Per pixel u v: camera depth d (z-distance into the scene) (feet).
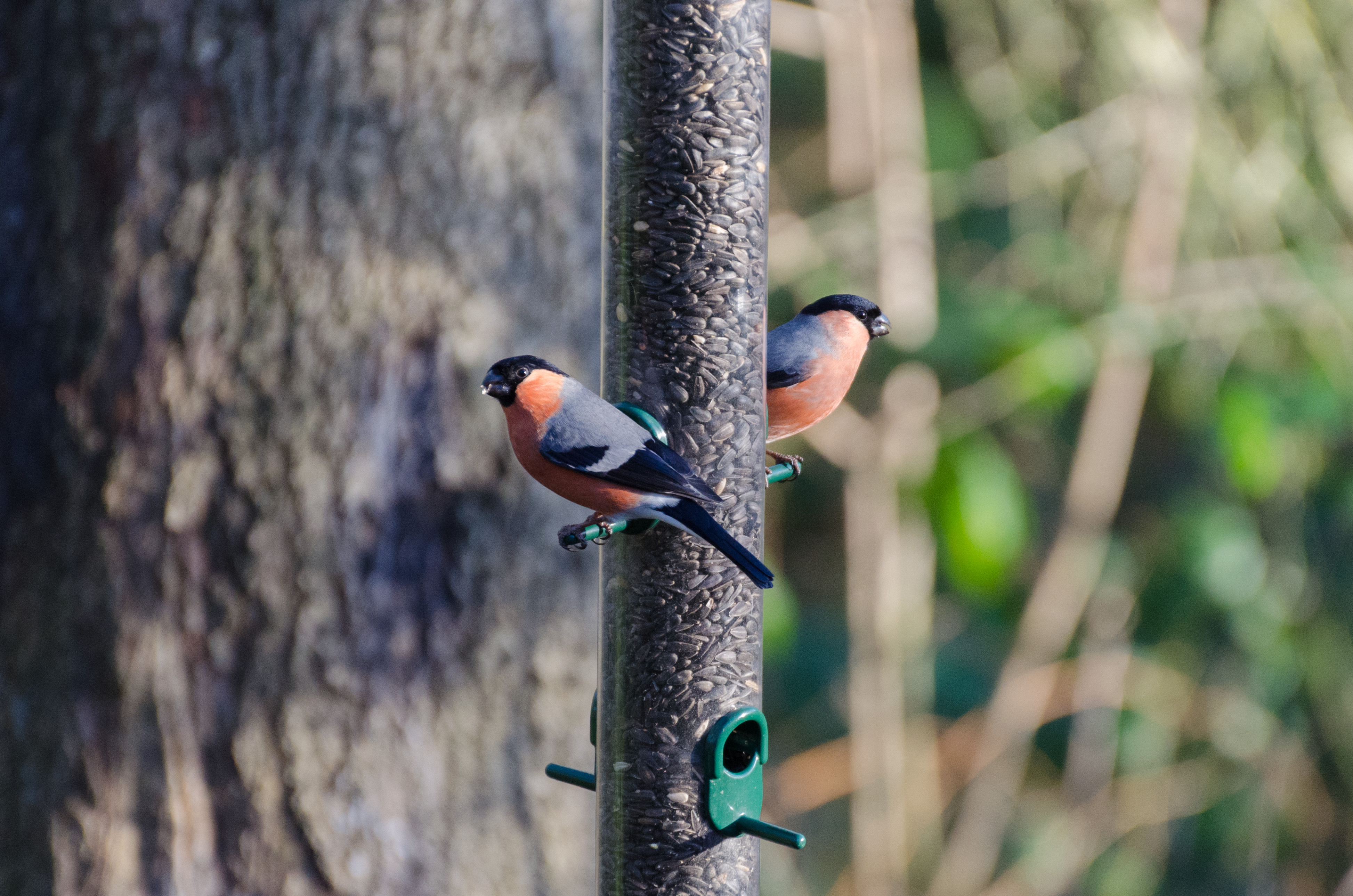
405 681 32.78
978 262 60.44
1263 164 52.44
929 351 50.44
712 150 27.76
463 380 32.96
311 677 32.37
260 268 32.68
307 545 32.40
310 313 32.63
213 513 32.58
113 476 32.78
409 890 32.42
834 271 52.85
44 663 33.22
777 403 30.40
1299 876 56.75
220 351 32.65
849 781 56.75
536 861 33.22
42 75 34.04
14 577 33.76
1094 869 58.03
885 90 53.11
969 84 56.59
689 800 26.76
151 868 32.37
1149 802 57.82
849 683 53.36
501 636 33.19
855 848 52.06
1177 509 56.24
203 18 33.01
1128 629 58.80
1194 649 57.93
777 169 64.39
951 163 58.39
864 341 31.01
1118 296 51.70
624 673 27.27
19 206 33.96
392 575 32.73
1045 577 55.21
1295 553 54.34
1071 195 59.00
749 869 27.35
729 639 27.12
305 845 32.19
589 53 34.35
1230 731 56.59
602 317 28.60
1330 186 53.21
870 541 51.60
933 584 57.52
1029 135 55.26
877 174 51.75
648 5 27.78
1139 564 58.70
